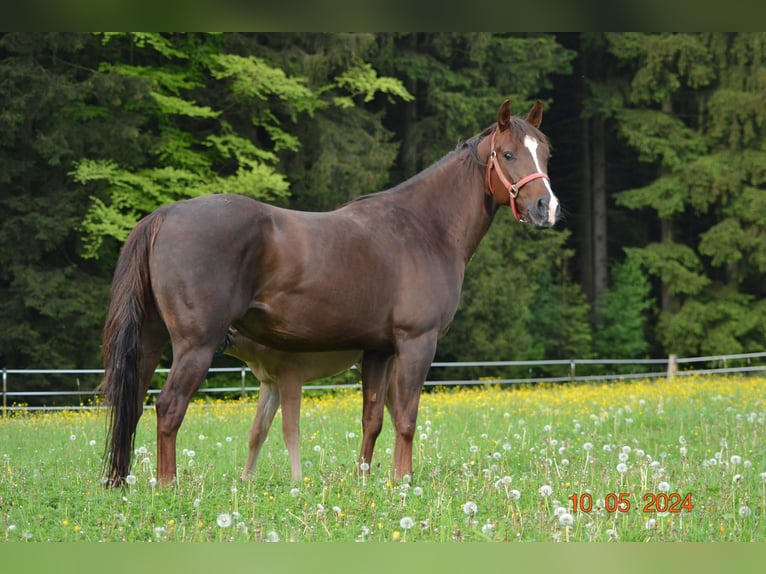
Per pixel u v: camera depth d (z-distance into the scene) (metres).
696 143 31.73
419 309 7.78
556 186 35.22
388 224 7.87
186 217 6.97
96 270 23.52
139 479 7.34
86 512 6.25
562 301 31.39
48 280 21.95
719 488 7.32
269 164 25.58
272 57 24.44
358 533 5.84
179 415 6.87
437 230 8.16
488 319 28.02
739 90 31.12
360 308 7.52
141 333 7.04
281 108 24.75
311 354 8.34
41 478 7.84
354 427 12.50
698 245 33.19
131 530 5.85
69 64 22.30
